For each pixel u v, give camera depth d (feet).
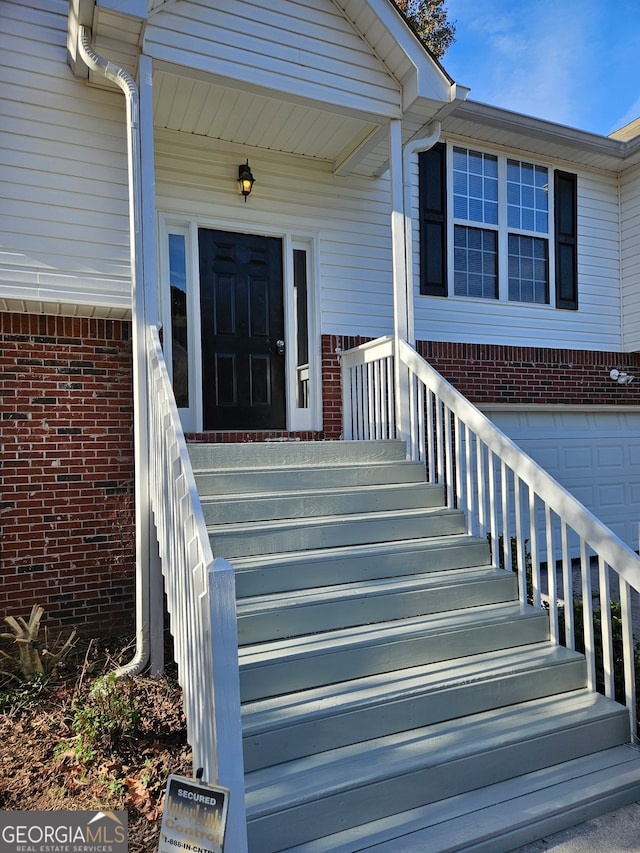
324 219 17.84
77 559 13.73
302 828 6.77
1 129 12.57
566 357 22.00
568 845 7.20
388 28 13.39
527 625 10.43
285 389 17.56
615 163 22.95
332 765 7.45
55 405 13.67
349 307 18.10
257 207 16.96
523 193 21.93
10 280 12.39
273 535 10.71
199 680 6.85
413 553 11.26
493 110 19.40
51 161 12.92
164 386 10.15
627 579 9.09
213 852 4.58
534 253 22.15
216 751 5.93
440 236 20.24
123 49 11.86
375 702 8.13
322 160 17.81
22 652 11.47
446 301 20.20
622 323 23.75
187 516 7.79
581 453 22.77
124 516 14.19
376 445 14.08
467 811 7.36
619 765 8.42
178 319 16.34
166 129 15.89
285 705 7.97
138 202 11.76
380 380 15.76
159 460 10.50
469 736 8.18
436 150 20.22
